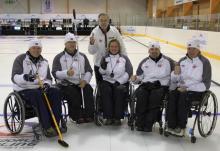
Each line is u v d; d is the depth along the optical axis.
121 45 4.87
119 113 4.25
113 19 29.98
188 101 3.81
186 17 15.56
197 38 4.05
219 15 11.29
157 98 3.96
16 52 13.95
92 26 26.08
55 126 3.95
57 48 15.47
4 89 6.61
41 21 26.97
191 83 3.97
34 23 26.25
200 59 4.00
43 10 30.39
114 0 30.84
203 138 4.02
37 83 4.02
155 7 27.38
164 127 4.11
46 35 26.14
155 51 4.24
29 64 4.07
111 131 4.22
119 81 4.39
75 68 4.37
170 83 4.23
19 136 4.01
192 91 3.95
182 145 3.79
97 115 4.38
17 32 26.27
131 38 23.03
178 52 13.59
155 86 4.14
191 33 13.66
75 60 4.38
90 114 4.31
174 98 3.87
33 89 3.91
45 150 3.61
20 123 3.87
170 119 3.88
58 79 4.35
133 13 30.92
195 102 3.83
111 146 3.74
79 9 30.72
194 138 3.84
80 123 4.39
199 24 13.49
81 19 26.98
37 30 26.14
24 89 3.94
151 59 4.30
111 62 4.45
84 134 4.11
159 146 3.75
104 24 4.73
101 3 30.81
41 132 4.12
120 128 4.33
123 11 30.92
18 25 26.56
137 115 4.07
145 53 13.34
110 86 4.34
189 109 3.84
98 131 4.22
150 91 4.11
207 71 3.95
